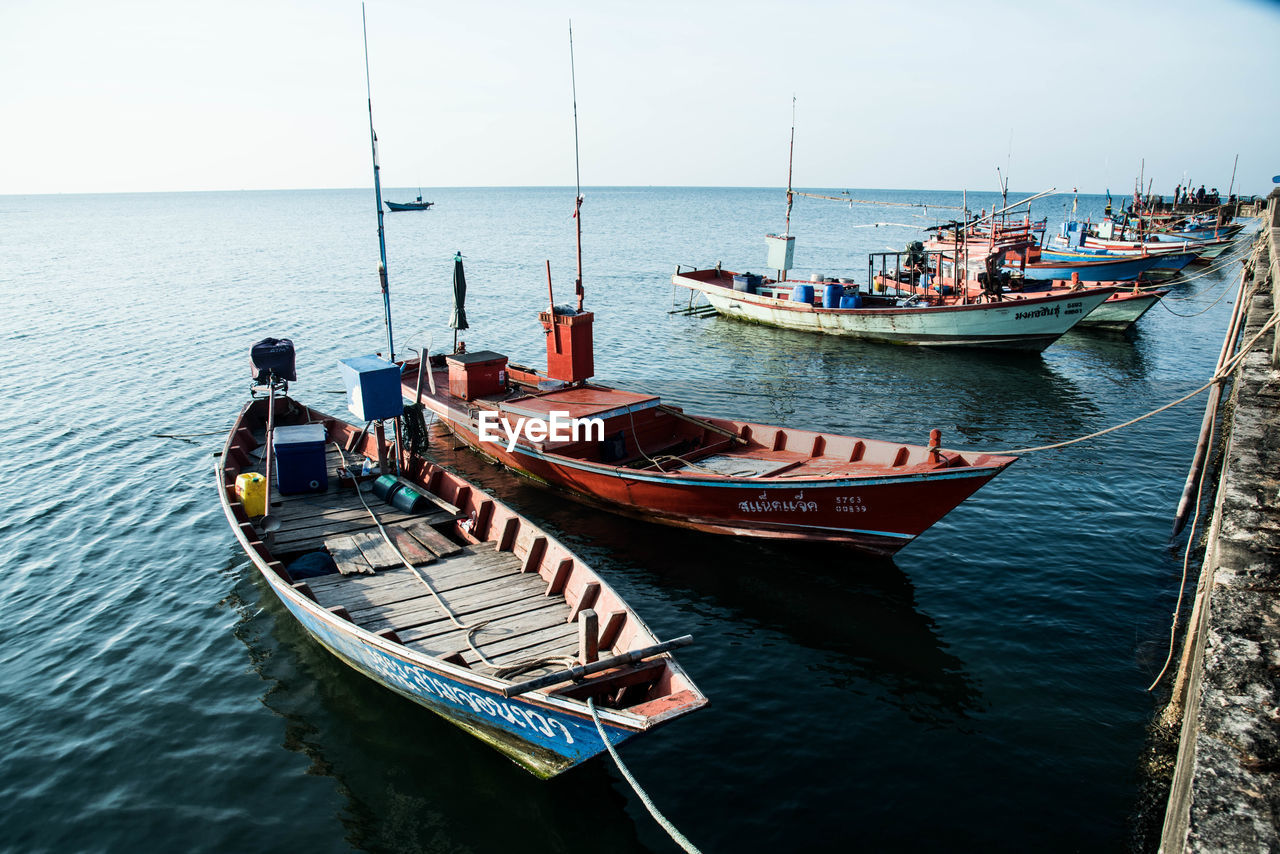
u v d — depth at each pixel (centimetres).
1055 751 912
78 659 1103
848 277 5506
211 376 2709
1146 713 973
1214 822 390
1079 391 2595
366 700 1019
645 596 1288
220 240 9500
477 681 795
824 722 973
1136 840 782
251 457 1595
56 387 2556
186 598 1271
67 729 959
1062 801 835
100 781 873
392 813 832
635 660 784
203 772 889
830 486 1282
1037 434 2119
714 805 841
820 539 1372
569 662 863
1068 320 2886
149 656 1112
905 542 1295
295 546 1200
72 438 2058
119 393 2492
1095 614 1198
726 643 1153
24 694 1024
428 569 1140
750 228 11275
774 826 810
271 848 784
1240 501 748
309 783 875
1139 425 2178
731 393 2598
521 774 890
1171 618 1180
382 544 1206
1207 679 496
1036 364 2986
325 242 8981
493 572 1134
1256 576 608
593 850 785
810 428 2197
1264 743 440
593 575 1016
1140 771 875
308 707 1004
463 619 1003
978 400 2488
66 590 1292
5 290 4878
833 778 877
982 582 1304
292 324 3712
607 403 1620
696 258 6875
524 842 795
